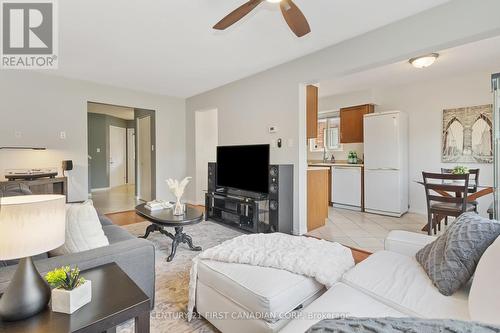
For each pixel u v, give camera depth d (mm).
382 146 4535
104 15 2350
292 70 3447
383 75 4176
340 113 5422
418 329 554
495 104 2488
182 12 2303
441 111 4348
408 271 1409
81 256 1365
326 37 2789
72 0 2125
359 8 2242
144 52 3174
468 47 3072
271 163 3764
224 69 3801
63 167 3906
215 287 1492
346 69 2855
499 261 1000
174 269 2387
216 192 4148
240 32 2674
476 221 1332
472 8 2053
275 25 2531
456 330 529
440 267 1278
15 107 3715
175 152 5598
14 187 2211
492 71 3881
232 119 4457
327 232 3578
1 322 898
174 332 1546
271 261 1485
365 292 1261
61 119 4102
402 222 4078
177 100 5605
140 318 1056
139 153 6348
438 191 3328
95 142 7930
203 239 3246
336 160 5805
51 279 993
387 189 4492
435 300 1151
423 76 4227
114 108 6941
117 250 1501
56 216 966
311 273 1396
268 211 3455
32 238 882
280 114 3631
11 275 1164
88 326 910
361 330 585
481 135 3977
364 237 3361
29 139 3826
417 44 2338
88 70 3820
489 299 951
